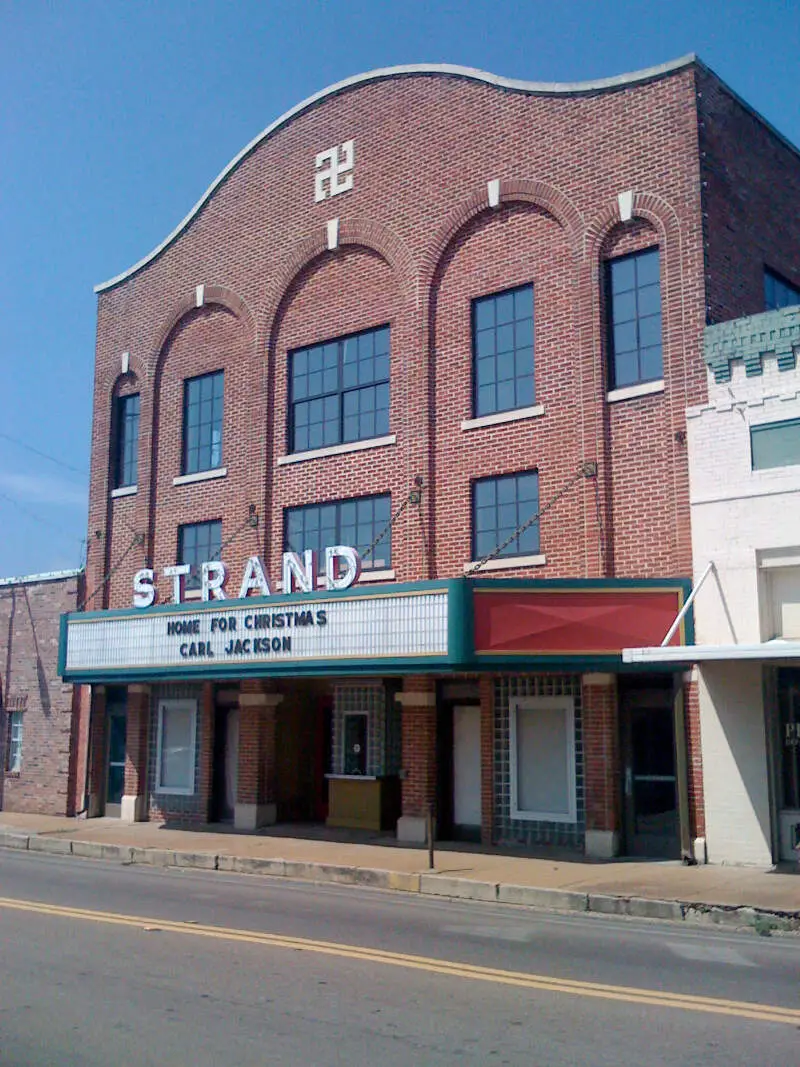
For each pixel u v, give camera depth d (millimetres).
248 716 23016
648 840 17547
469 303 20609
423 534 20438
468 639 16844
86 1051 7086
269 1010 8117
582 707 18188
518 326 19969
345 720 22578
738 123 19109
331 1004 8297
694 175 17797
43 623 27375
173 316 25969
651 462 17812
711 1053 7012
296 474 23016
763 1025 7715
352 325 22422
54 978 9195
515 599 16938
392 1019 7859
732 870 15773
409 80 21984
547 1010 8133
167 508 25531
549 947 10883
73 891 14977
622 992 8711
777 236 20031
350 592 18609
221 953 10273
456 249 20922
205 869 18359
